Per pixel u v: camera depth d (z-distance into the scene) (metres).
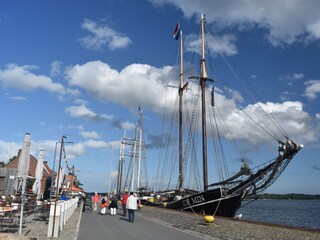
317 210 92.81
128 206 23.88
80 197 54.28
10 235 9.15
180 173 50.28
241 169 33.41
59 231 15.96
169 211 36.31
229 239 16.75
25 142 14.48
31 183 41.38
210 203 34.53
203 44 46.22
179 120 54.66
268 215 68.25
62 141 23.19
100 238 15.03
